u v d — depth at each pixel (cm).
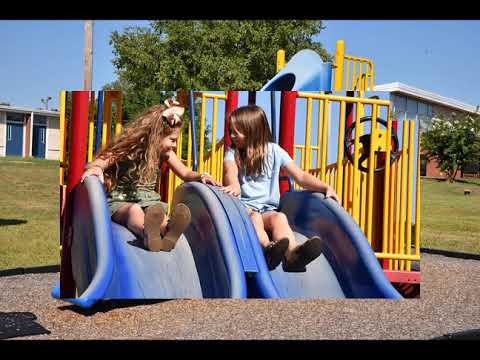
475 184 1964
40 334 365
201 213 420
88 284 405
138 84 1706
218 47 1652
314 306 442
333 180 457
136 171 430
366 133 457
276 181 443
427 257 721
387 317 420
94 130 438
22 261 611
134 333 370
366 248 422
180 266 412
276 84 580
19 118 2819
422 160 2217
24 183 1493
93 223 398
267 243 423
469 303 471
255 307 436
